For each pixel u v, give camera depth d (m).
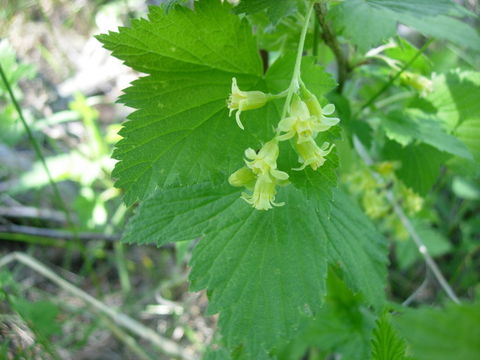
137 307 0.28
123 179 0.12
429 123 0.17
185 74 0.13
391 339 0.11
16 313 0.19
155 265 0.30
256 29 0.16
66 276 0.29
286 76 0.13
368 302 0.14
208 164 0.13
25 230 0.29
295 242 0.13
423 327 0.06
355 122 0.17
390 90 0.25
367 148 0.17
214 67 0.13
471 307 0.06
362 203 0.23
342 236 0.15
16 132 0.29
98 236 0.29
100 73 0.36
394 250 0.31
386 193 0.23
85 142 0.34
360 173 0.20
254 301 0.13
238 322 0.13
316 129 0.11
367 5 0.13
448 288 0.23
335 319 0.19
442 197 0.33
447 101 0.17
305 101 0.11
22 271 0.29
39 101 0.34
